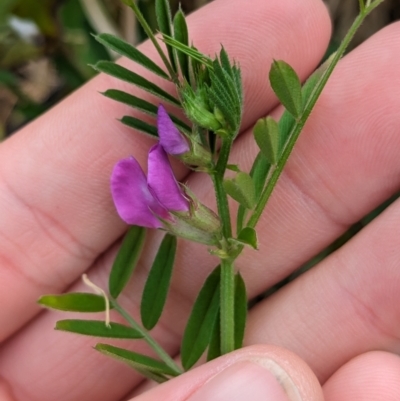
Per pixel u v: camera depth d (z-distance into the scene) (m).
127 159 0.08
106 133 0.10
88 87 0.10
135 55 0.08
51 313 0.11
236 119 0.07
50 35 0.14
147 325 0.09
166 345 0.11
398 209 0.09
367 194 0.10
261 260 0.10
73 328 0.08
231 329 0.08
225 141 0.07
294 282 0.10
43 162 0.10
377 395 0.09
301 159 0.10
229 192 0.07
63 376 0.11
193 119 0.07
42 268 0.10
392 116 0.09
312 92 0.07
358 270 0.10
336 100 0.09
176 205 0.07
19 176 0.10
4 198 0.10
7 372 0.11
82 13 0.13
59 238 0.10
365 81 0.09
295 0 0.09
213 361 0.08
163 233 0.10
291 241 0.10
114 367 0.11
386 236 0.09
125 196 0.08
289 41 0.09
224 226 0.08
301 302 0.10
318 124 0.09
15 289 0.10
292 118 0.08
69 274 0.11
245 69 0.09
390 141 0.09
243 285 0.09
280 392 0.07
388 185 0.10
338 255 0.10
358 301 0.10
